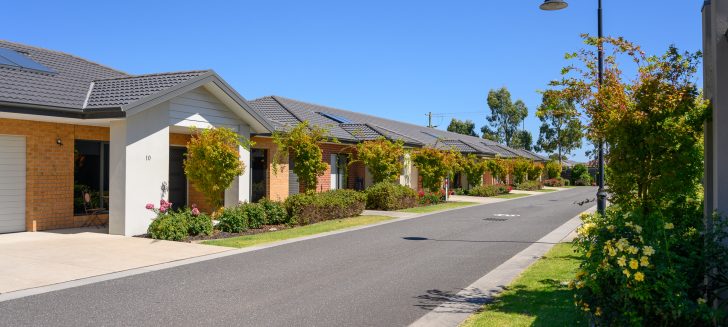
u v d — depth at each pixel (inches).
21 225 504.1
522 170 1717.5
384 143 868.6
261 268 352.8
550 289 284.0
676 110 253.3
